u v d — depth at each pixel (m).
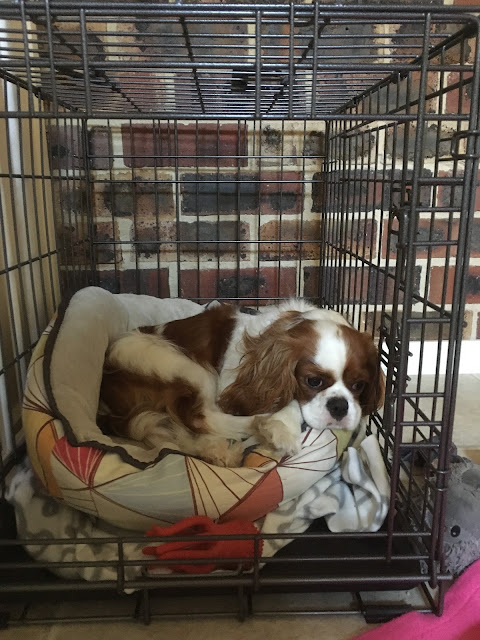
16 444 1.40
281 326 1.43
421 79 0.86
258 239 2.06
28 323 1.46
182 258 2.06
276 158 1.99
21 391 1.41
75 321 1.30
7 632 0.95
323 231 2.02
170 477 0.99
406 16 0.85
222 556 0.96
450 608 0.99
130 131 1.92
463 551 1.06
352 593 1.05
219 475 1.02
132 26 1.75
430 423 0.96
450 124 1.92
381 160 1.94
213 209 2.03
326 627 0.97
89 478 0.97
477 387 1.98
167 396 1.37
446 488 0.96
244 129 1.96
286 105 1.86
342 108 1.75
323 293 2.07
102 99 1.74
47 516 1.08
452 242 0.90
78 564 0.91
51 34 0.85
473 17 0.84
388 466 1.25
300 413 1.31
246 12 0.84
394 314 1.11
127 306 1.68
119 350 1.40
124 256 2.04
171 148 1.96
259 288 2.11
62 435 1.02
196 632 0.95
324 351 1.32
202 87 1.63
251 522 1.06
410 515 1.12
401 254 1.04
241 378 1.46
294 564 1.04
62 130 1.86
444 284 0.95
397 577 0.97
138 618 0.98
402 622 0.95
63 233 1.77
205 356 1.55
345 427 1.26
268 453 1.17
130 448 1.11
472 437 1.60
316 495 1.16
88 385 1.19
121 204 1.99
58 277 1.88
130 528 1.03
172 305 1.77
